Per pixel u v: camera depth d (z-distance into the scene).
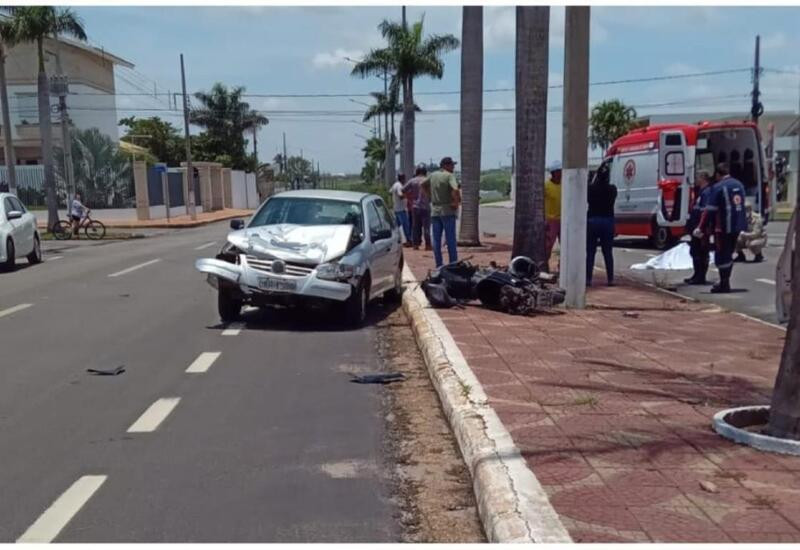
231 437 6.34
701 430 5.80
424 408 7.18
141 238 30.80
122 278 16.50
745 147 21.55
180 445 6.14
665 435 5.70
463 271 11.73
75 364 8.76
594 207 14.01
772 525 4.25
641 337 9.33
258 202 77.19
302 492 5.25
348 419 6.83
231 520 4.82
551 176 14.98
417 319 10.52
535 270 12.00
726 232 13.59
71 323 11.26
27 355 9.21
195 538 4.58
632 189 22.67
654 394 6.81
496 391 6.89
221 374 8.34
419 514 4.93
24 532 4.67
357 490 5.29
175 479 5.46
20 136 51.75
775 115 47.62
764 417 6.00
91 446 6.12
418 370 8.62
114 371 8.39
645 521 4.30
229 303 11.10
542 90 13.50
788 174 39.56
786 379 5.42
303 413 7.00
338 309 10.88
